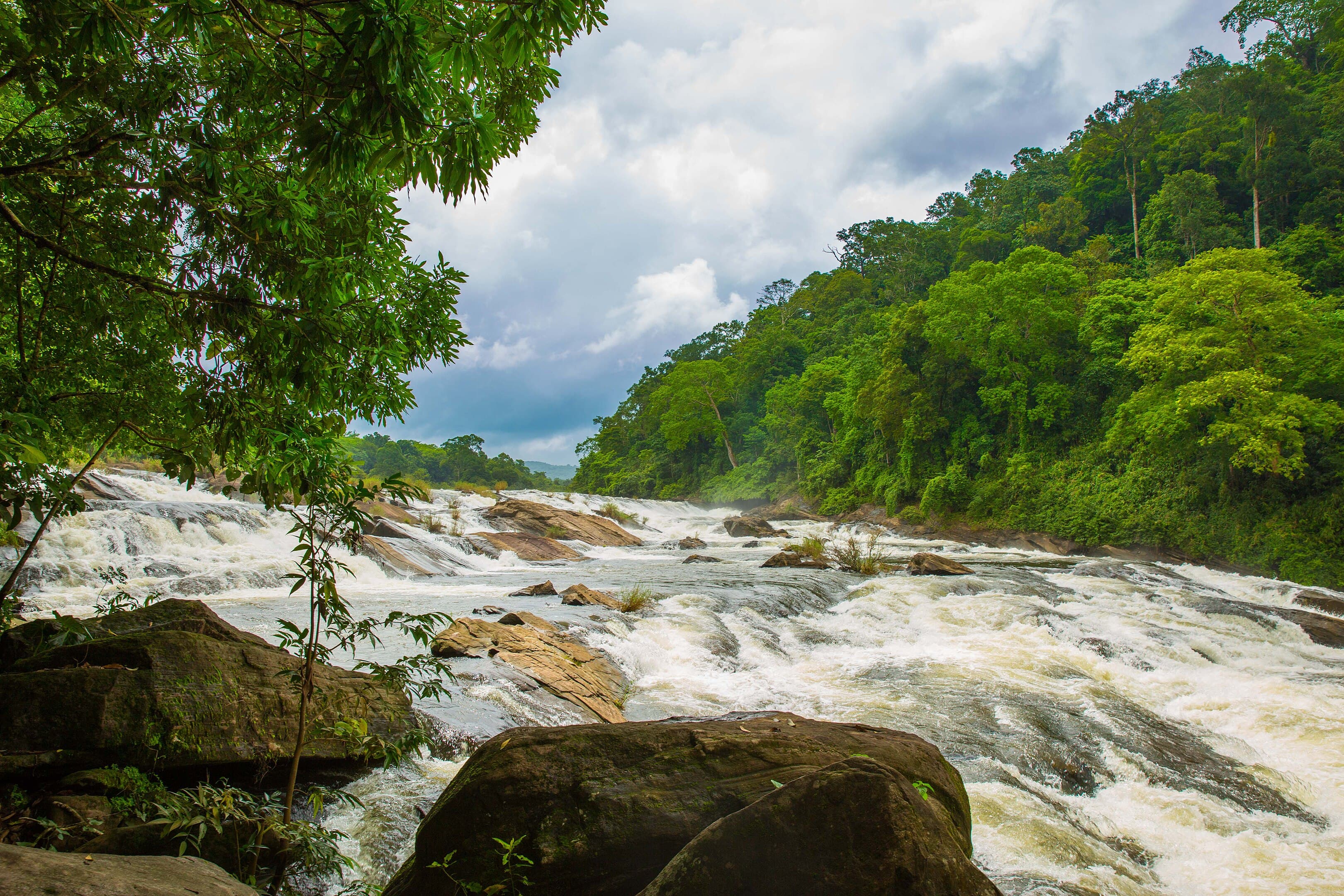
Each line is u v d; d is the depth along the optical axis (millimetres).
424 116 2631
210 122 3625
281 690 4969
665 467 76688
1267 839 5742
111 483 19984
